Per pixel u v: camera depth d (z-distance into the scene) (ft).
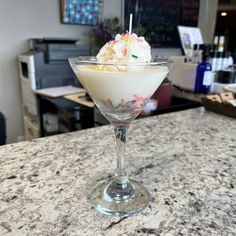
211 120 2.98
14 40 7.18
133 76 1.28
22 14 7.09
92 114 4.80
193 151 2.15
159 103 3.92
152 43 9.62
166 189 1.59
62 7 7.56
